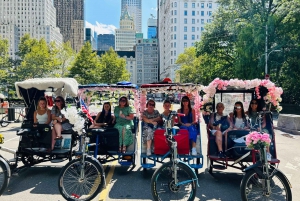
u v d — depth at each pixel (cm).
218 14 3581
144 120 673
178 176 462
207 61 3906
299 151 945
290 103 3070
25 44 4941
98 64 5003
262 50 2834
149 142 646
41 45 4509
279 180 454
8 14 12812
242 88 720
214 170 713
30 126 635
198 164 645
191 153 648
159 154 628
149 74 18288
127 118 700
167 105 698
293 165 763
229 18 3388
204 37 3659
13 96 4006
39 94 747
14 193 533
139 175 663
